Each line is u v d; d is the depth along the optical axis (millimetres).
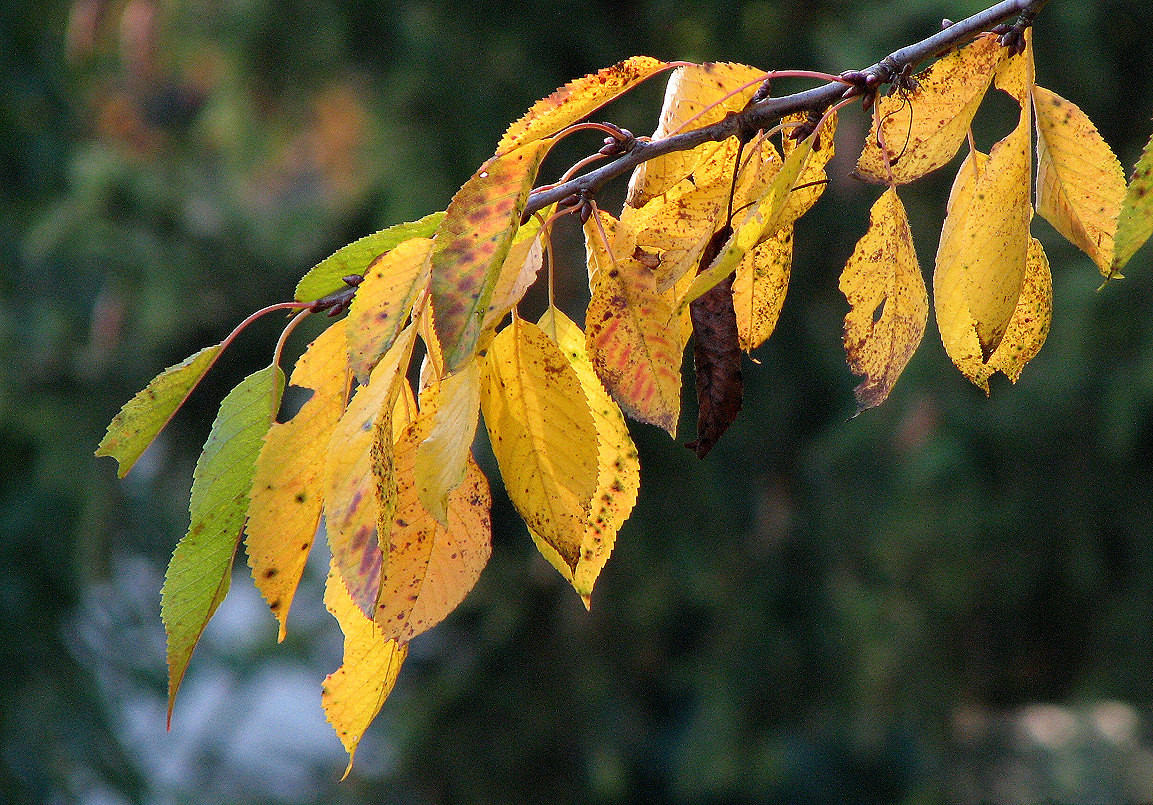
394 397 1732
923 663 8109
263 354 9734
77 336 8711
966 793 8453
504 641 9539
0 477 7691
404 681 10156
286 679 11867
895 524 7961
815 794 8969
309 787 10258
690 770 9023
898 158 1835
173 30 9297
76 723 7199
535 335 1770
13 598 7117
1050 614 7746
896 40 7406
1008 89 1841
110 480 8547
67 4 8633
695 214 1817
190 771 10070
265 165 10164
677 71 1813
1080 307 7105
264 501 1761
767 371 8625
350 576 1750
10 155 8180
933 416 7625
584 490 1770
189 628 1757
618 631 9398
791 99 1821
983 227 1819
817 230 8180
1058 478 7477
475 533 1761
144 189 9367
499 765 9461
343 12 8625
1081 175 1853
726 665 9008
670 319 1791
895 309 1834
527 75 8422
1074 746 8781
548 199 1789
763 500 8930
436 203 8672
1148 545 7352
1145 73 7531
